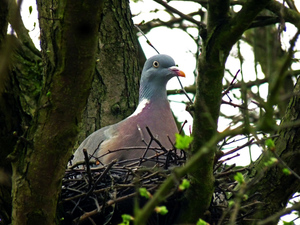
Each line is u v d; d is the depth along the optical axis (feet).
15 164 29.94
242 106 32.35
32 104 33.73
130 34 48.80
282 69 24.17
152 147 38.45
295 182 35.81
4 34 28.14
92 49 27.43
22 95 33.24
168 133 41.78
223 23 28.19
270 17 33.83
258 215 32.68
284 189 35.96
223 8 27.94
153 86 43.98
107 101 46.09
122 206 34.06
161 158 36.37
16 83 32.48
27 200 29.76
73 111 28.71
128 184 32.37
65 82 28.07
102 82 46.47
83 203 33.37
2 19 27.78
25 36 40.32
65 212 33.04
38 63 36.40
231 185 37.09
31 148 29.32
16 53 35.99
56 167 29.45
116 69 47.16
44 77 29.17
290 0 44.50
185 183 24.85
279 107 45.01
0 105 31.68
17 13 23.18
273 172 36.04
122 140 40.01
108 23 48.01
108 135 40.91
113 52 47.52
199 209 32.32
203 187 31.40
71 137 29.25
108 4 48.49
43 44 34.06
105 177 33.60
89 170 31.68
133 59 48.37
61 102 28.45
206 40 28.58
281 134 35.78
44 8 37.81
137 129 40.63
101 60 46.93
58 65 27.84
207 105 29.32
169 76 44.27
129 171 33.45
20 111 32.42
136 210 21.81
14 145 31.96
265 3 26.78
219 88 29.09
